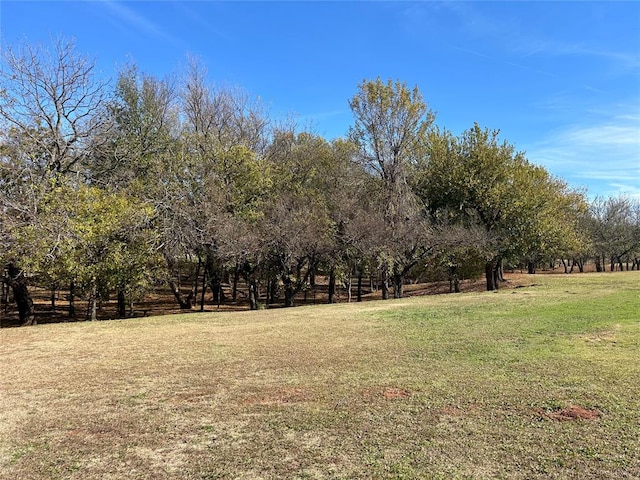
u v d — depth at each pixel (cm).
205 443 511
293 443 500
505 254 2808
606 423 515
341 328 1299
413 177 2797
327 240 2247
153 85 2716
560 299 1723
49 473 448
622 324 1105
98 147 2227
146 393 708
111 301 3100
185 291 3838
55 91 2020
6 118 1888
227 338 1194
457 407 590
